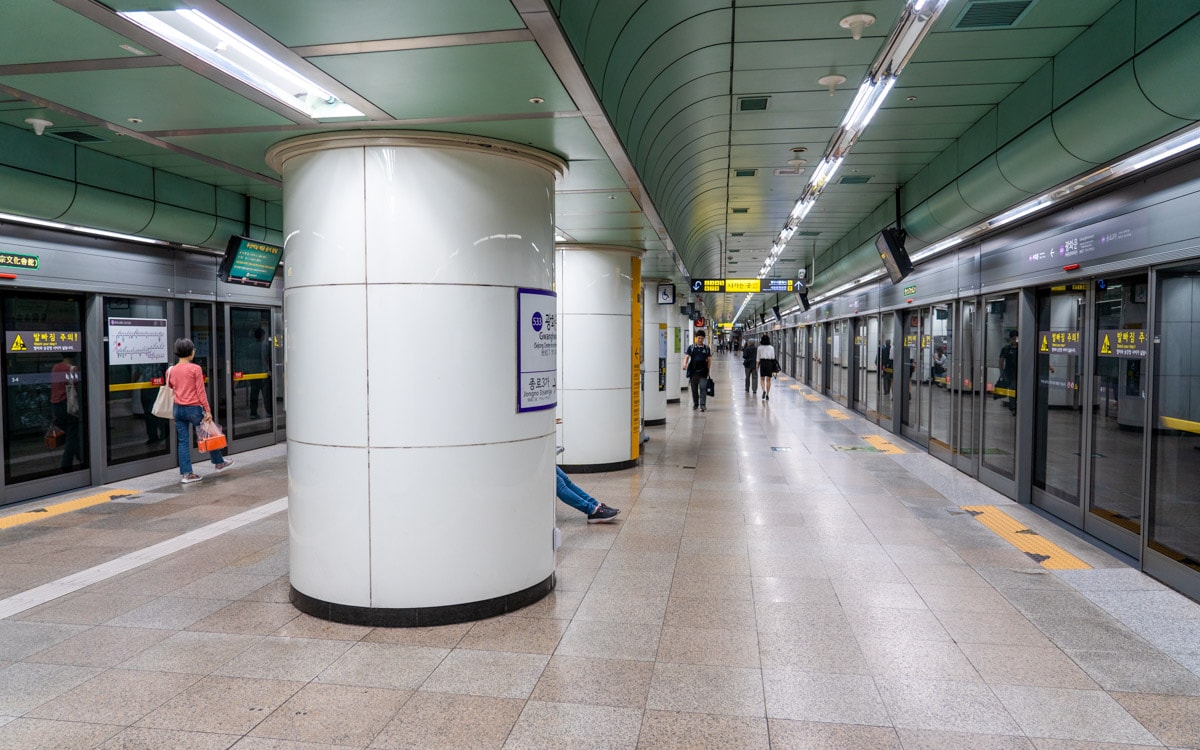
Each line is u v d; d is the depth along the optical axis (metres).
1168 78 4.19
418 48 3.23
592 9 3.82
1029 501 7.78
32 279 7.84
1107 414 6.32
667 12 4.71
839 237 16.05
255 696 3.59
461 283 4.55
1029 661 3.96
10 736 3.21
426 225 4.48
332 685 3.70
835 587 5.15
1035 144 5.96
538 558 4.93
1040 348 7.68
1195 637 4.28
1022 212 7.14
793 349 33.12
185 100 3.91
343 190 4.51
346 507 4.52
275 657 4.04
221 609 4.78
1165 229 5.14
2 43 3.18
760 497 8.14
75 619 4.60
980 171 7.24
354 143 4.48
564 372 9.70
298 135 4.54
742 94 6.55
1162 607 4.76
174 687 3.68
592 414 9.71
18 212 6.81
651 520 7.09
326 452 4.55
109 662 3.98
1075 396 6.89
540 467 4.95
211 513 7.41
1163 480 5.34
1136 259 5.53
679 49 5.34
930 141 8.11
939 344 10.97
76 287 8.38
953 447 10.12
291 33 3.08
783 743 3.14
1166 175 5.13
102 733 3.24
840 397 20.19
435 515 4.50
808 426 14.96
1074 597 4.95
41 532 6.69
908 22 4.29
